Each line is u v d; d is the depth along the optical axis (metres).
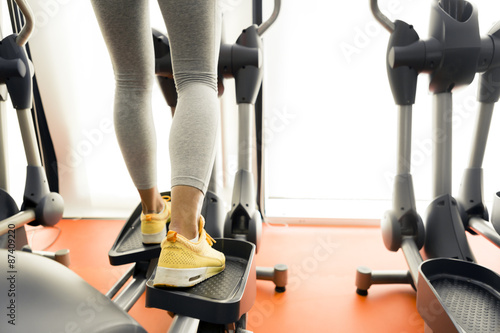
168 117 2.06
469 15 1.23
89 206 2.23
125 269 1.53
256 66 1.30
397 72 1.25
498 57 1.20
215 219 1.34
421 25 1.93
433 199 1.30
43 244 1.82
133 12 0.76
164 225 1.08
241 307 0.67
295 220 2.11
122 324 0.40
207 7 0.69
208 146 0.68
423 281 0.82
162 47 1.26
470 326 0.75
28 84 1.45
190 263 0.68
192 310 0.65
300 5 1.99
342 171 2.22
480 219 1.34
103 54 2.02
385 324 1.13
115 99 0.86
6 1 1.97
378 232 1.97
